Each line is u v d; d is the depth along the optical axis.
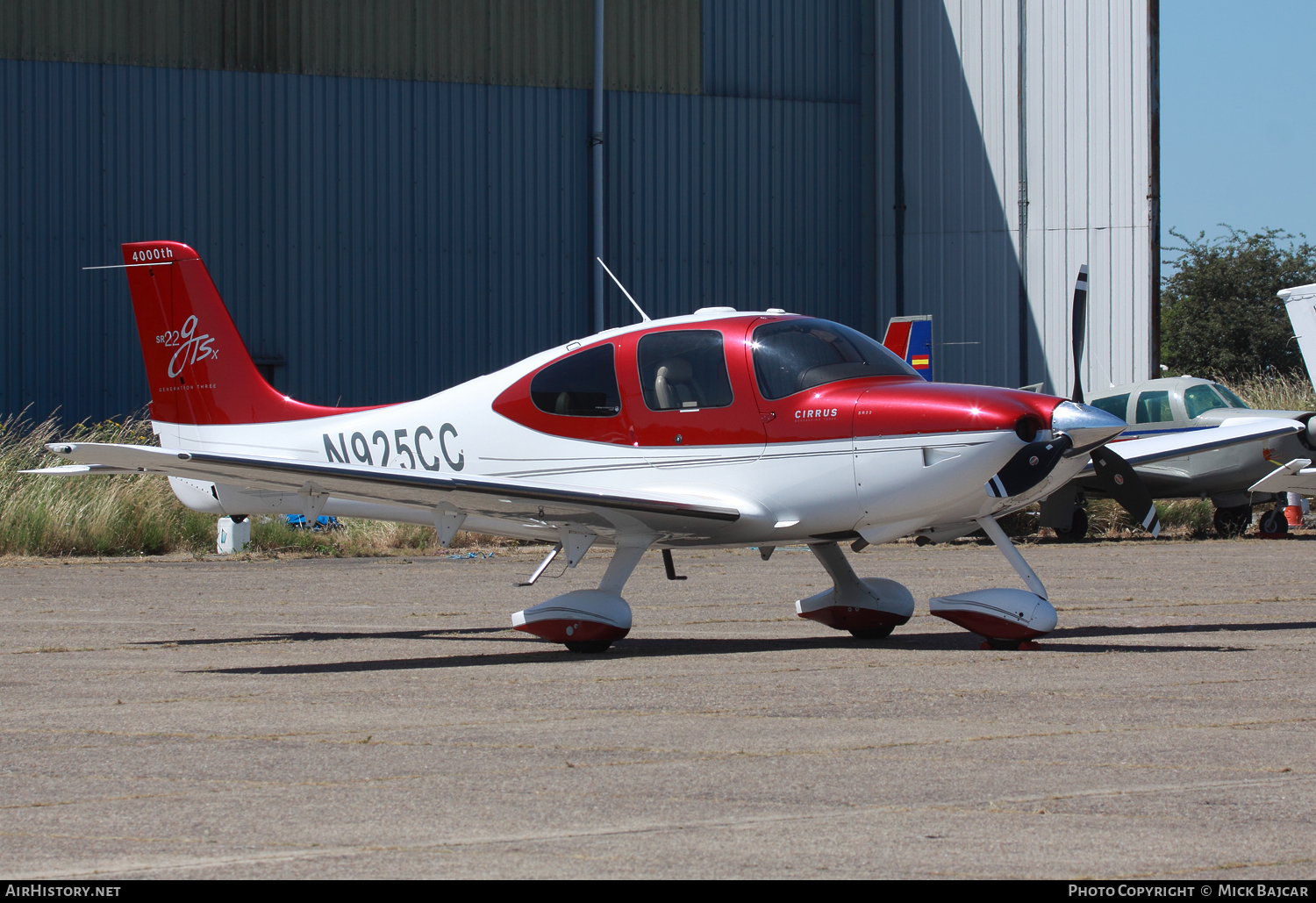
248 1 71.69
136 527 50.59
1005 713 17.62
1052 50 73.50
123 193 70.31
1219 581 38.25
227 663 23.20
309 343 72.38
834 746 15.66
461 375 74.19
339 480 23.08
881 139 79.62
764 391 24.88
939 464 23.27
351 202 72.81
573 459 26.70
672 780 14.03
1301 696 18.86
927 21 77.88
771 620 29.97
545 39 75.19
